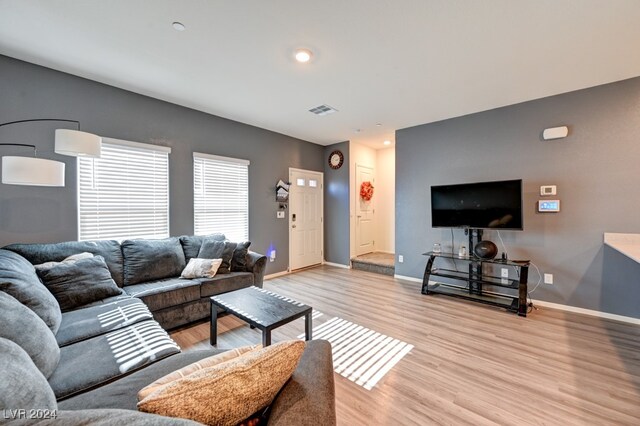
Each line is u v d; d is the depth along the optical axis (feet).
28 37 7.06
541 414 5.12
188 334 8.42
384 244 20.25
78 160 9.13
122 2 5.82
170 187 11.30
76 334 5.29
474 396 5.63
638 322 8.98
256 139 14.64
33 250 7.50
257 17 6.26
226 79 9.27
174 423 1.75
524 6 5.84
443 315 9.85
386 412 5.21
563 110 10.20
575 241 10.02
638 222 8.99
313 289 13.08
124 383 3.84
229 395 2.35
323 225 19.07
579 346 7.57
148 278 9.20
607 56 7.74
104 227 9.68
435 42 7.14
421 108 11.82
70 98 8.96
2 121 7.89
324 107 11.79
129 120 10.18
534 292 10.82
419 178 14.16
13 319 3.83
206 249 10.57
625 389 5.77
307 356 3.54
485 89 9.89
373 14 6.13
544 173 10.59
